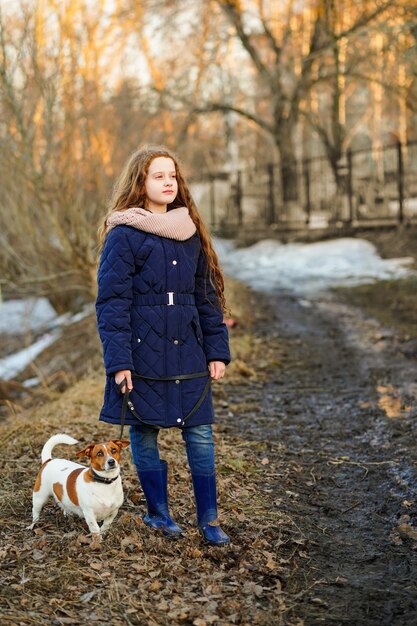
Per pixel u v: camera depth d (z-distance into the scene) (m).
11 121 11.35
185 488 4.96
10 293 13.53
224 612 3.52
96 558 3.90
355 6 17.59
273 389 8.00
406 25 11.67
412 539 4.37
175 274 3.98
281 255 19.64
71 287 13.34
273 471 5.52
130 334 3.90
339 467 5.63
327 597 3.74
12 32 11.34
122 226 3.97
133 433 4.20
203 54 23.28
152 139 22.19
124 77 17.83
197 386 4.03
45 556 3.93
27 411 7.89
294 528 4.53
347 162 22.17
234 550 4.09
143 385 3.94
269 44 23.70
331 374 8.52
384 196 21.83
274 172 25.20
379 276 14.99
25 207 12.27
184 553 4.00
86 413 6.88
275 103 23.89
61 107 11.78
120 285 3.89
